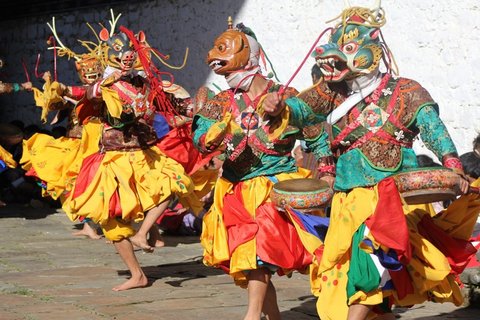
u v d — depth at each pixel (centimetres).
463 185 568
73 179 1127
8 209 1491
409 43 1148
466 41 1077
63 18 1891
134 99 844
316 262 633
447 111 1103
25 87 1032
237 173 692
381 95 590
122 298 835
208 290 879
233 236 672
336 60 587
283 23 1345
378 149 587
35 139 1190
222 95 700
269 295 693
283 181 652
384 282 571
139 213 870
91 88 848
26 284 896
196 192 1018
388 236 553
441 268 571
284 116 598
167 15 1603
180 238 1221
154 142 895
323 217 679
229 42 696
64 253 1091
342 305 588
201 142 686
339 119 597
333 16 1252
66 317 752
